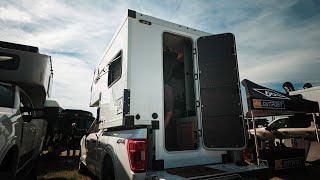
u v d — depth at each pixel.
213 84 4.18
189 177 3.04
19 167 3.90
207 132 4.02
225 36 4.27
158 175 3.12
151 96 3.67
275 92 5.95
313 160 7.95
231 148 3.92
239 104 3.99
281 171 6.34
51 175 6.70
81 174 6.88
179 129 4.76
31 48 4.76
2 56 4.04
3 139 2.80
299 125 9.45
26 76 4.17
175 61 5.65
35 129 4.95
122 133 3.74
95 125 5.87
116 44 4.32
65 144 11.11
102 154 4.25
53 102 9.02
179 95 5.44
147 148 3.32
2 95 3.55
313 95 10.15
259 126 11.30
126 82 3.53
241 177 3.39
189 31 4.40
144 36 3.84
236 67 4.11
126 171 3.13
